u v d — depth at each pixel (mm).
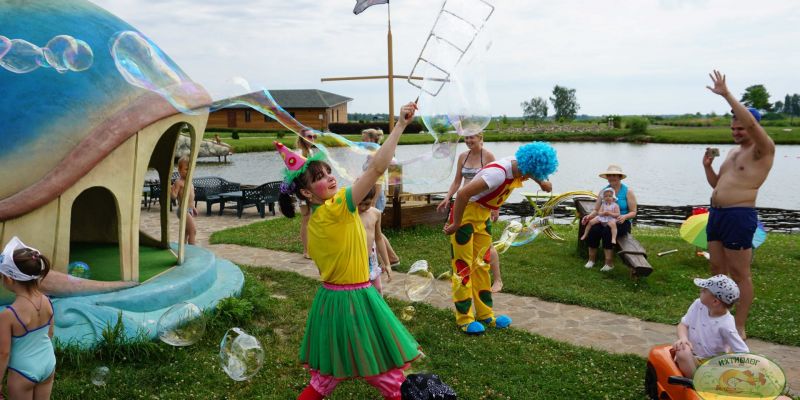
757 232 7629
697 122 89562
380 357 3172
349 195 3113
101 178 4910
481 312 5266
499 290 5848
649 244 8859
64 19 5016
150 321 4707
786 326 5199
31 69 4215
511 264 7652
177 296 5172
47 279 4633
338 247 3154
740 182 4828
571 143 51250
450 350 4723
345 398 3900
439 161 4203
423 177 4254
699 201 18844
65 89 4867
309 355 3277
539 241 9188
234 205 14797
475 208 5031
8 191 4605
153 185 14000
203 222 12055
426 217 10109
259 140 44750
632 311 5684
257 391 4020
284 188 3402
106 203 6797
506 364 4441
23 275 3227
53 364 3434
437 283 6746
